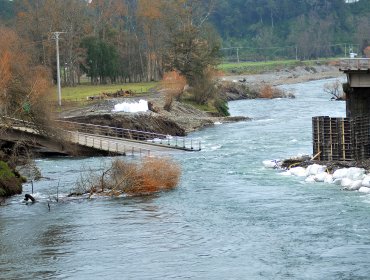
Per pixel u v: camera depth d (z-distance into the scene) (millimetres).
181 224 46094
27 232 45156
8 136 77625
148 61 185250
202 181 61250
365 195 52750
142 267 37156
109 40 185000
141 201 53781
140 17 185125
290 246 40094
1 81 74875
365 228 43125
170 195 55688
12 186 57438
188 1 186250
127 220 47719
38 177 64500
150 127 98438
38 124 78562
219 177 63000
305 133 96438
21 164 70000
